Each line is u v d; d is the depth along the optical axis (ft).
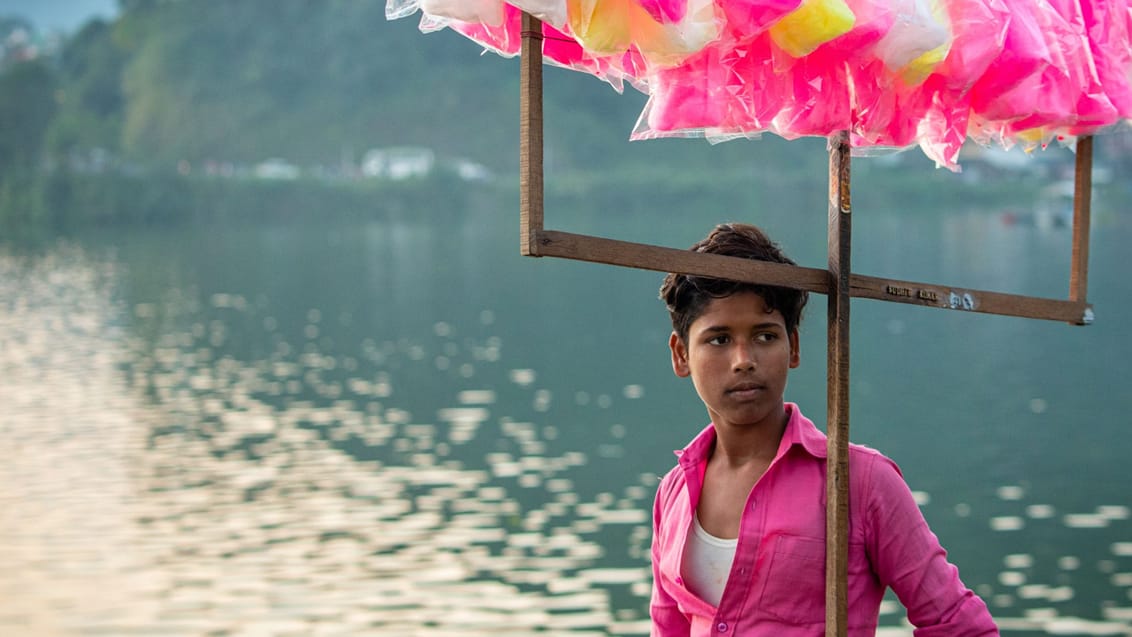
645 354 106.52
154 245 279.90
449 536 48.19
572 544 46.68
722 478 6.81
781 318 6.58
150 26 434.71
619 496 54.49
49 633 38.45
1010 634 36.40
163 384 91.45
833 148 6.63
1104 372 90.17
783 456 6.58
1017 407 76.69
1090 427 69.15
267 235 313.53
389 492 55.77
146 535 49.11
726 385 6.53
